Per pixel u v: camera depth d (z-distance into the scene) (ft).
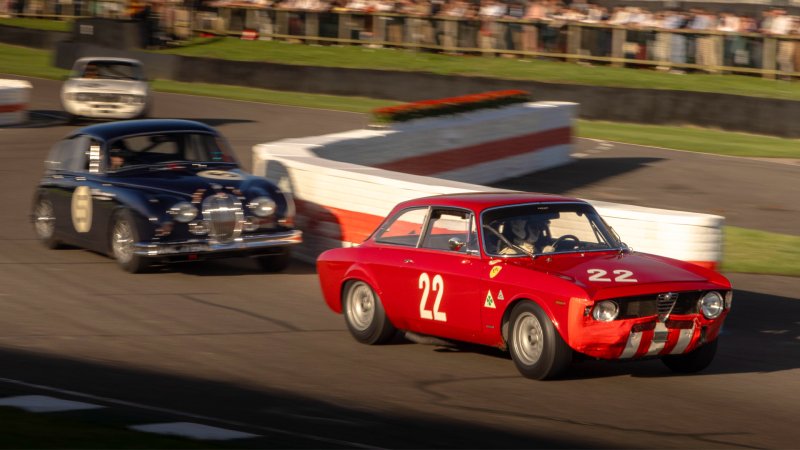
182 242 149.18
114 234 154.10
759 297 145.48
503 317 101.09
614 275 97.71
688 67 403.95
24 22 609.42
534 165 279.69
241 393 91.97
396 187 152.25
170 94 415.03
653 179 267.80
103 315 125.18
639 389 97.04
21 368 98.58
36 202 171.83
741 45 391.86
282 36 516.73
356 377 99.71
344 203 161.58
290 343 114.32
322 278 120.67
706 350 101.86
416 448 75.72
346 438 77.56
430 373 101.86
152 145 163.32
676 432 82.74
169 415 81.46
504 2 453.99
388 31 482.28
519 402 91.20
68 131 313.73
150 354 106.83
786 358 111.75
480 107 261.03
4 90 323.57
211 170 162.50
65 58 490.08
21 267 153.69
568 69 424.46
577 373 102.83
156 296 137.08
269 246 153.48
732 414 89.04
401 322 111.45
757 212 225.76
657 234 126.31
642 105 363.76
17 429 71.15
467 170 247.70
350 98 416.05
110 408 82.07
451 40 464.65
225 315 127.34
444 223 109.19
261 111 368.68
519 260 102.42
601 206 132.26
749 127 345.31
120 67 333.83
